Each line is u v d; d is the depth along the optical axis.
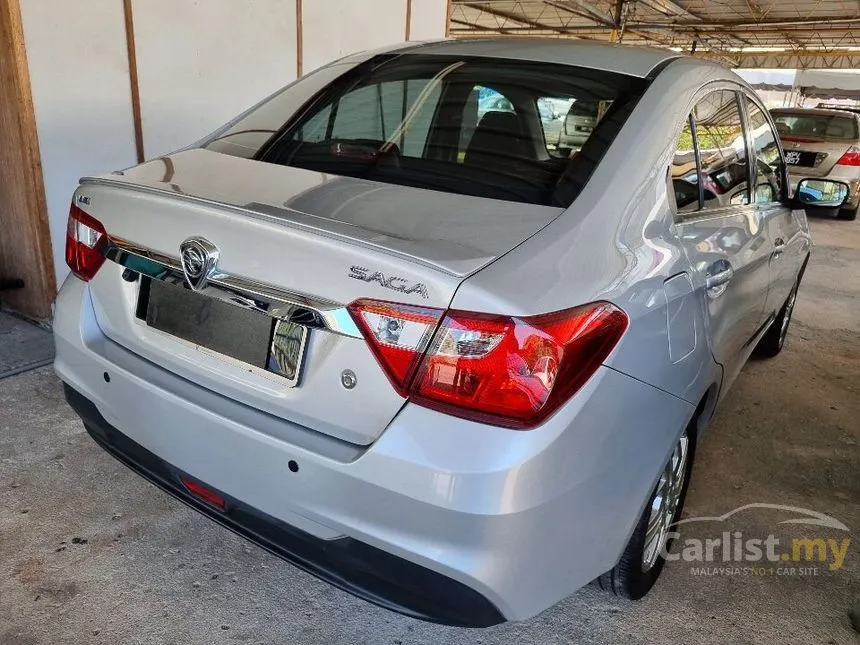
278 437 1.42
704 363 1.90
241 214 1.45
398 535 1.33
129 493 2.35
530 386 1.26
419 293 1.27
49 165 3.46
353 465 1.33
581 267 1.40
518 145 1.80
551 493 1.32
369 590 1.43
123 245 1.66
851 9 18.77
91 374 1.76
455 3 18.38
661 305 1.59
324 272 1.34
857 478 2.87
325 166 1.87
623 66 2.06
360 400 1.35
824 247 8.00
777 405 3.52
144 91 3.89
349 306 1.32
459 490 1.26
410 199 1.59
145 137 3.96
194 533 2.18
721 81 2.29
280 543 1.52
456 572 1.30
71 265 1.85
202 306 1.57
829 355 4.34
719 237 2.09
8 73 3.23
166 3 3.88
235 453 1.49
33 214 3.42
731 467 2.88
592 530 1.49
